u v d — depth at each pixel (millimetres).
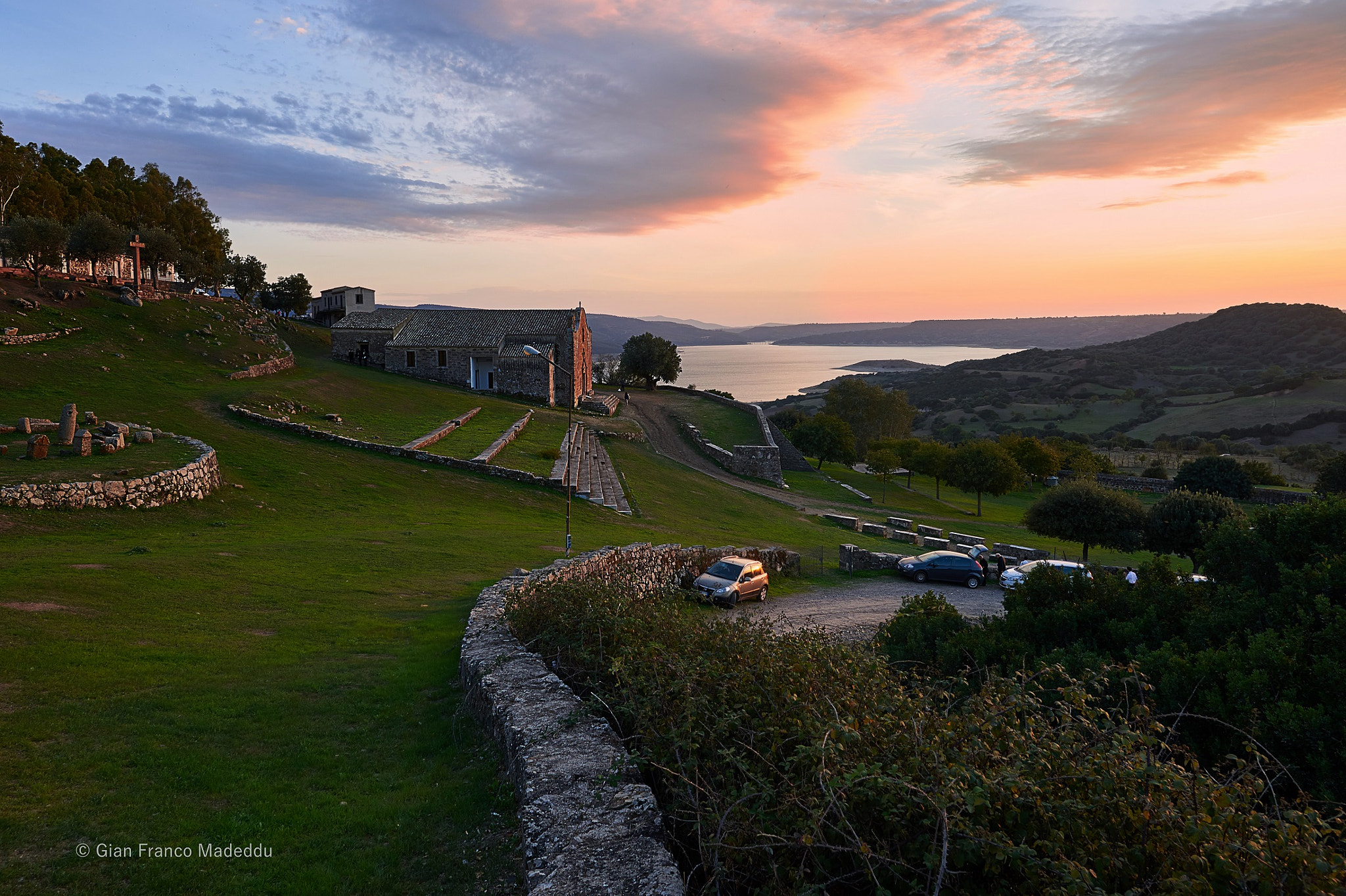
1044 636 12727
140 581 14180
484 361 71375
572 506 33312
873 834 4457
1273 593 10367
